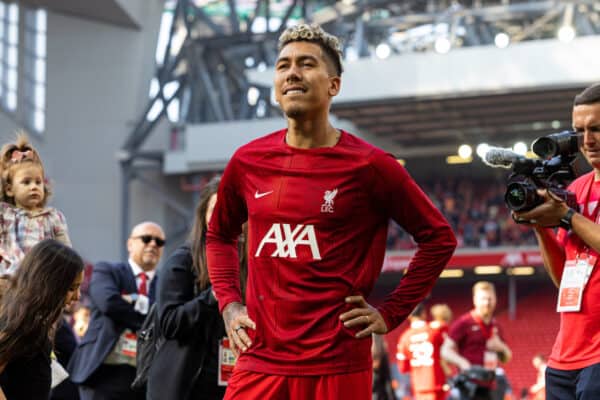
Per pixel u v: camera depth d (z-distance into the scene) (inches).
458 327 468.1
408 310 161.2
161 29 1800.0
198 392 235.5
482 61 1310.3
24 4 1740.9
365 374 158.2
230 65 1711.4
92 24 1748.3
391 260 1673.2
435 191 1769.2
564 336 183.8
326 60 161.0
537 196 171.5
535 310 1681.8
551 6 1405.0
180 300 233.9
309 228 157.1
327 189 157.2
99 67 1749.5
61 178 1749.5
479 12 1448.1
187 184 1769.2
